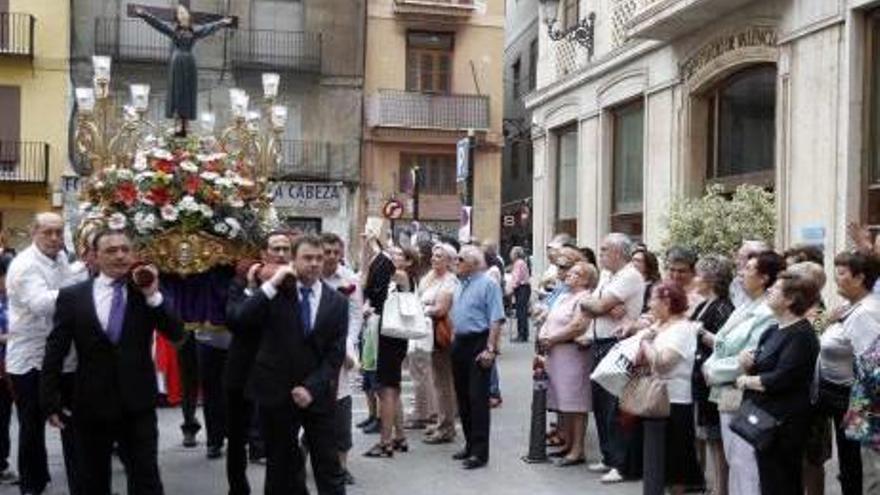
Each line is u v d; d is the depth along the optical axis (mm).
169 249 7641
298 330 6168
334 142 29828
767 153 13383
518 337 18984
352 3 29891
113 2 27828
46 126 27281
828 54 11602
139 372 5969
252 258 7855
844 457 6461
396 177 30266
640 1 15906
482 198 30875
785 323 5770
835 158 11430
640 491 7660
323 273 7656
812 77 11922
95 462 6070
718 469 7086
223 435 8648
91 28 27656
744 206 12031
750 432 5688
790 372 5617
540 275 21156
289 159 29344
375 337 9570
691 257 7852
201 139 8414
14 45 26828
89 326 5875
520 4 33969
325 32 29656
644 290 8352
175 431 9844
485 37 30953
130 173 7719
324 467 6227
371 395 9922
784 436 5703
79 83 27531
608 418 8148
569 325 8398
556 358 8547
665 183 15320
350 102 29922
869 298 5660
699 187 14727
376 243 10234
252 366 6449
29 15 26891
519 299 18938
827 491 7566
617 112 17781
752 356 5809
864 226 10625
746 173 13852
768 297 6086
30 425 7059
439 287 9320
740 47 13461
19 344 6973
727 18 13727
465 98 30469
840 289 5961
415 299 8625
